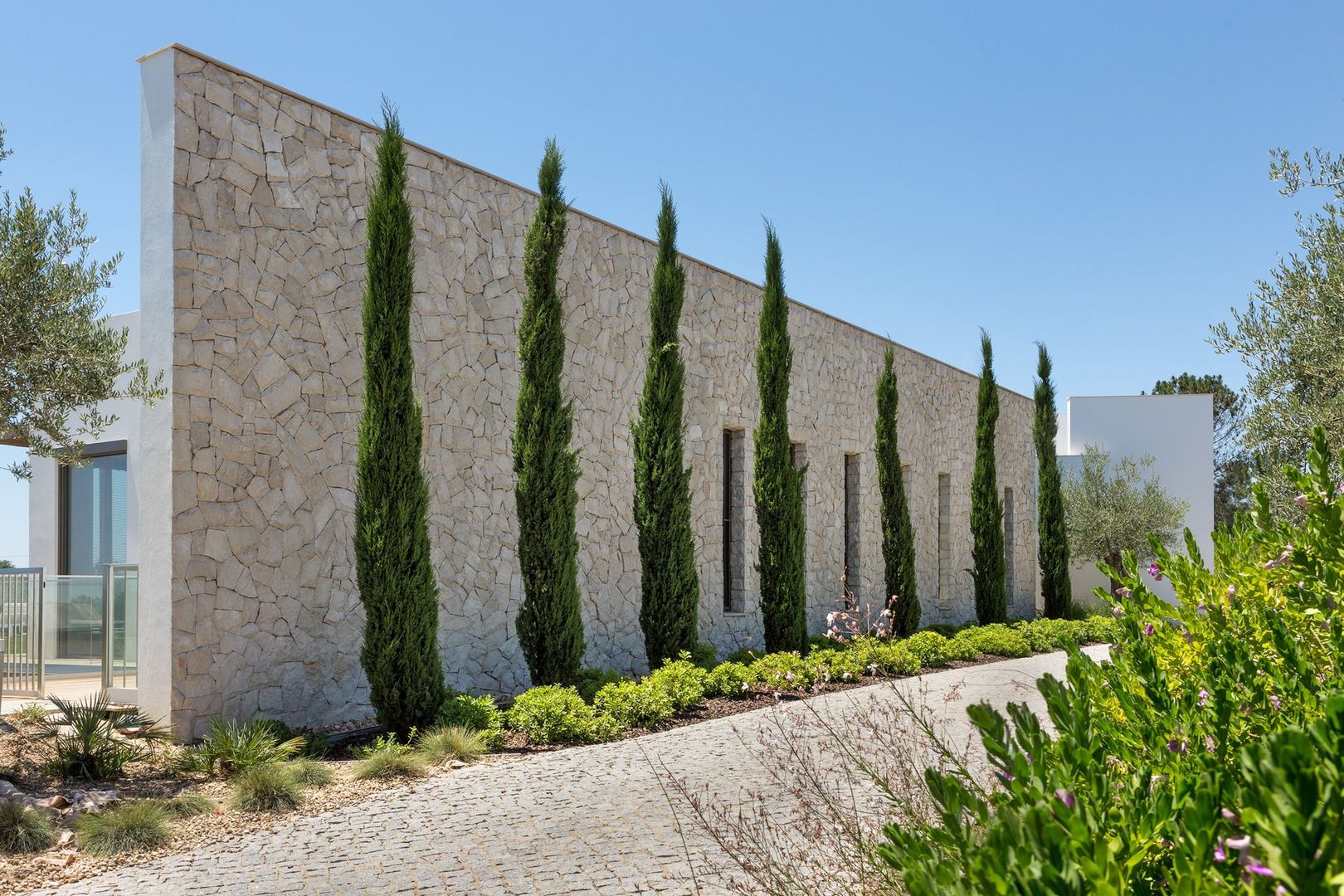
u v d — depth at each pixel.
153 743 7.73
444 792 6.46
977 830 2.25
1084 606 23.47
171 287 8.14
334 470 9.41
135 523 12.12
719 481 14.58
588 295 12.41
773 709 9.20
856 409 18.19
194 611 8.16
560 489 10.05
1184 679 2.68
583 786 6.52
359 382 9.71
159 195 8.25
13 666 9.81
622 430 12.89
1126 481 25.39
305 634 9.04
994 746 1.89
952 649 14.27
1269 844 1.34
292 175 9.17
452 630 10.32
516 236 11.51
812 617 16.34
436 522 10.21
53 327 7.26
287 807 6.20
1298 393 9.76
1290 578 2.90
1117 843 1.71
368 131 9.95
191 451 8.21
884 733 5.58
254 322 8.77
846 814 5.02
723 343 14.82
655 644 11.23
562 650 9.93
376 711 8.73
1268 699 2.32
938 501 21.33
